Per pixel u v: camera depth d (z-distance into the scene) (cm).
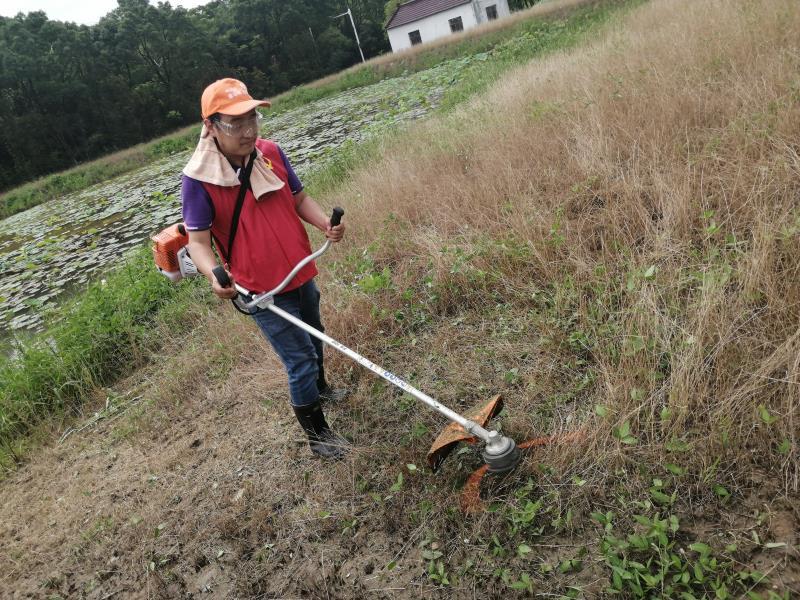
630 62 654
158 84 4909
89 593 294
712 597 191
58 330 584
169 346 536
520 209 427
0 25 4288
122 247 999
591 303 317
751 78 482
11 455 446
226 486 325
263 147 282
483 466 270
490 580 225
